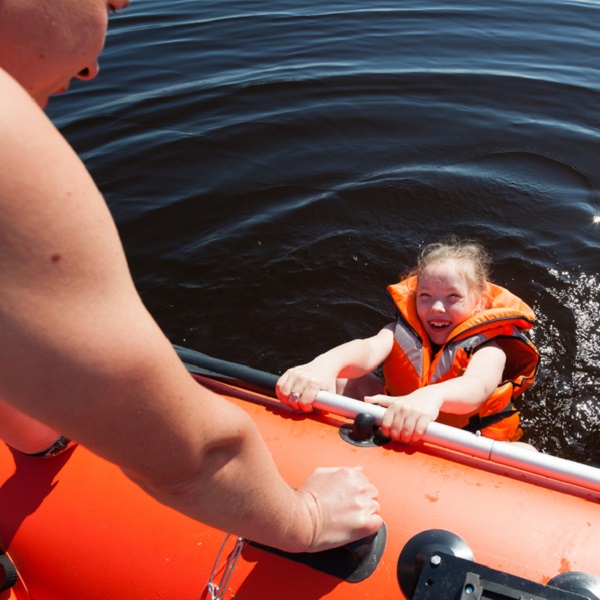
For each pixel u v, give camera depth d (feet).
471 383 7.65
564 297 10.85
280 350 10.14
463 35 19.33
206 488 3.28
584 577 4.56
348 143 14.23
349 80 16.49
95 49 2.85
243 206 12.44
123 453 2.90
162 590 4.93
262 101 15.62
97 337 2.62
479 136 14.55
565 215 12.41
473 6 21.61
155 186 12.90
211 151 13.85
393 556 4.86
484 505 5.14
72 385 2.66
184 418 2.95
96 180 13.00
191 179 13.07
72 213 2.52
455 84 16.48
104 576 5.07
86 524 5.30
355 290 11.04
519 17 20.83
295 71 16.92
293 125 14.73
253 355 10.05
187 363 7.01
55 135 2.56
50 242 2.47
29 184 2.42
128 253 11.46
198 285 10.98
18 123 2.43
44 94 2.91
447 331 9.02
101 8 2.77
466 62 17.58
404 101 15.74
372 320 10.59
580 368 9.80
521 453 5.44
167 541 5.10
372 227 12.10
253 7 21.49
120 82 16.47
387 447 5.83
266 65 17.33
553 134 14.62
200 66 17.29
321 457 5.73
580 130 14.78
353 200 12.64
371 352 8.61
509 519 5.01
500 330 8.68
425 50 18.28
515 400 9.37
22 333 2.54
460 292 8.77
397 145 14.20
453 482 5.36
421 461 5.63
